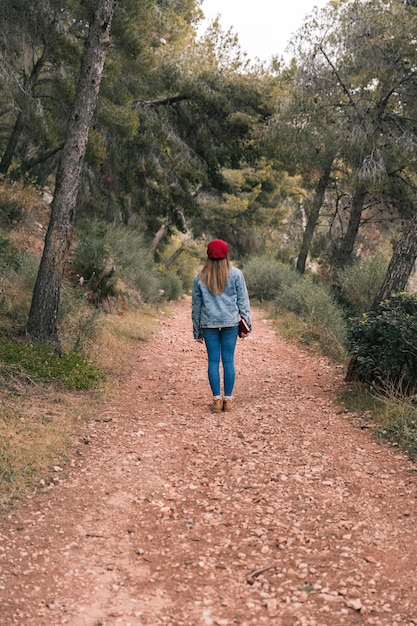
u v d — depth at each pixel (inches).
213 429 255.9
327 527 170.2
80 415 261.4
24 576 143.1
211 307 280.4
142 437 243.4
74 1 586.6
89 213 884.0
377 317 294.8
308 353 456.4
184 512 180.4
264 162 938.1
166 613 132.0
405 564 150.3
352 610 132.4
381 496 189.0
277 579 145.3
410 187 804.0
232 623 128.6
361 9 697.0
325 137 733.9
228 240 1418.6
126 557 154.6
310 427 257.8
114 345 413.4
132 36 629.9
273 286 941.8
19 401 262.2
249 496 191.2
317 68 719.1
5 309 370.6
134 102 785.6
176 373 371.9
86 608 132.4
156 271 866.1
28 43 593.0
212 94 768.3
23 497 183.5
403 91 734.5
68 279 525.3
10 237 507.8
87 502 183.9
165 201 919.7
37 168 829.2
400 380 283.7
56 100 644.1
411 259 327.6
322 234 1023.0
